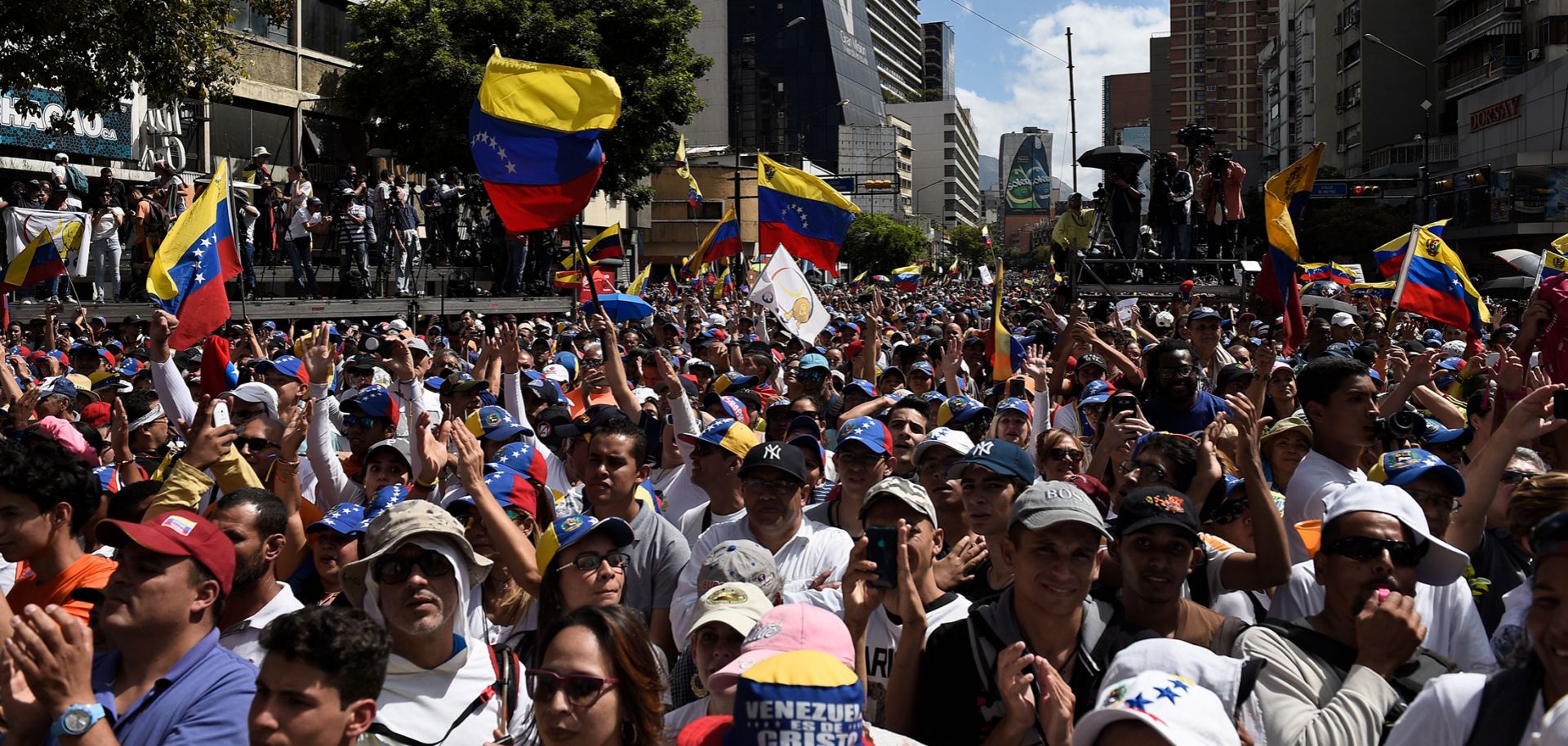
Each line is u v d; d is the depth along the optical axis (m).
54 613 3.42
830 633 3.56
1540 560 3.01
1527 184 53.84
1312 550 5.14
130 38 16.75
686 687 4.59
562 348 14.94
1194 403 7.85
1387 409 7.34
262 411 7.21
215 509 4.54
